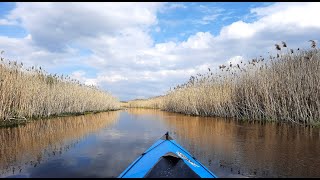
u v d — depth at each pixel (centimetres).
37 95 2128
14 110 1855
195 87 3259
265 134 1416
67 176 767
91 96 3531
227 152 1027
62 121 2081
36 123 1845
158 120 2447
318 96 1697
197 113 2978
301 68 1842
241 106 2367
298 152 1014
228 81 2650
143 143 1247
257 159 923
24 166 852
